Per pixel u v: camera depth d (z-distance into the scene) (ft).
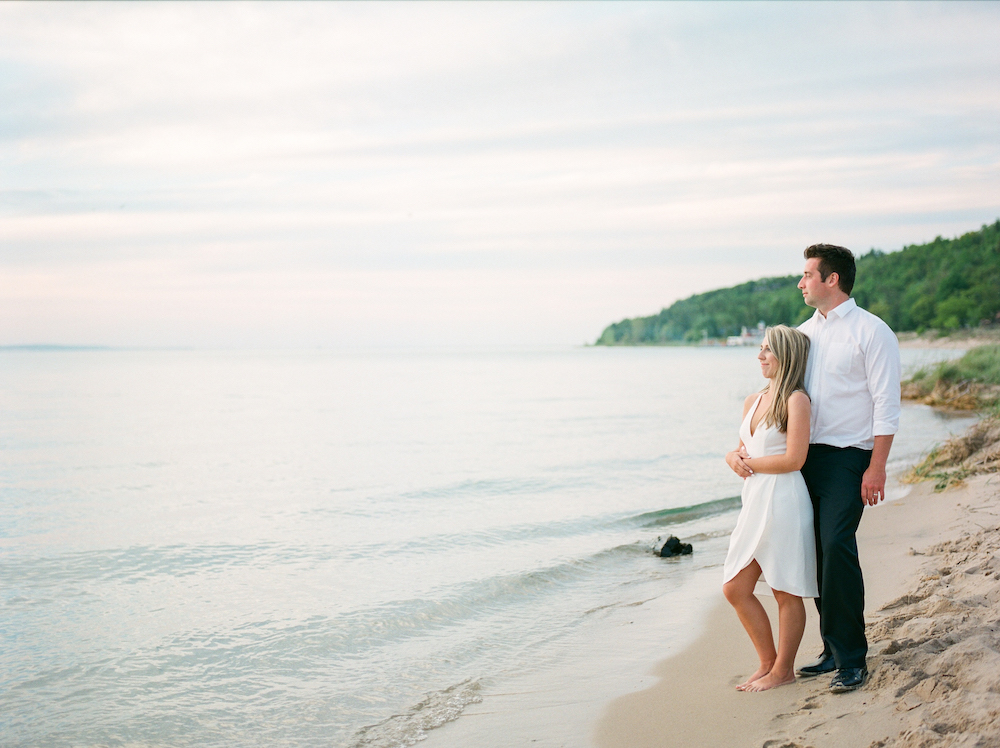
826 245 11.78
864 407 11.45
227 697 14.92
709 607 19.45
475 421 82.84
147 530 31.04
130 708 14.46
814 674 12.55
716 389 141.08
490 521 32.09
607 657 16.31
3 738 13.28
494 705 14.08
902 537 22.71
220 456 56.39
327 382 185.78
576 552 26.45
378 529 30.78
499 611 20.27
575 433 68.95
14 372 261.85
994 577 14.69
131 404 115.96
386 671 16.14
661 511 33.60
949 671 10.30
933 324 347.36
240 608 20.53
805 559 11.82
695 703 12.78
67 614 20.11
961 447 35.53
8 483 44.73
